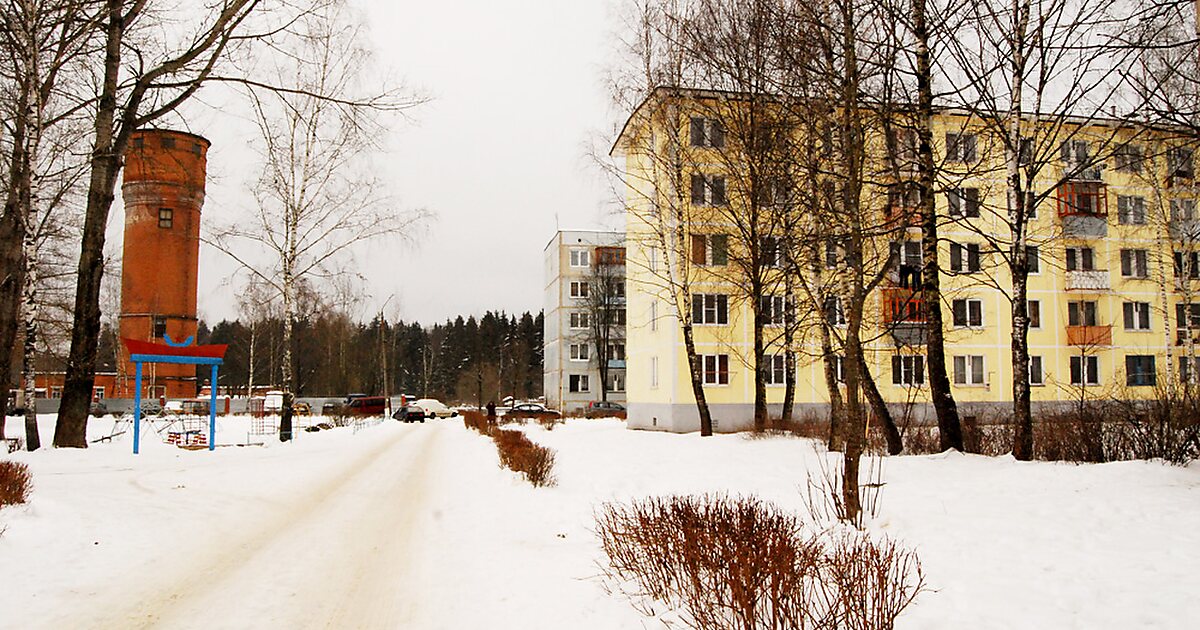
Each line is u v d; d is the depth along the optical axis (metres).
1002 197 26.61
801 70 11.08
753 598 4.53
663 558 5.91
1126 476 9.20
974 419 14.29
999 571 5.76
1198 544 6.09
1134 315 34.91
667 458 16.30
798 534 6.71
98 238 17.55
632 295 37.94
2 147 19.06
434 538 8.74
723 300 32.62
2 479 9.15
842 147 10.18
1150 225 31.97
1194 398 10.97
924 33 11.23
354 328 83.94
